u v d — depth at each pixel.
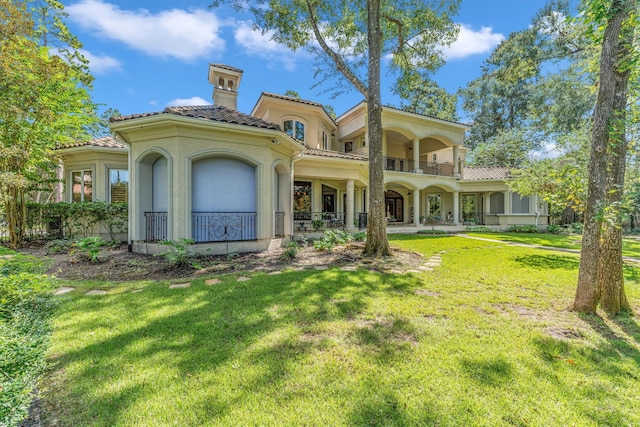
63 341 3.43
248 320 4.06
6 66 7.47
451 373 2.84
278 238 10.63
